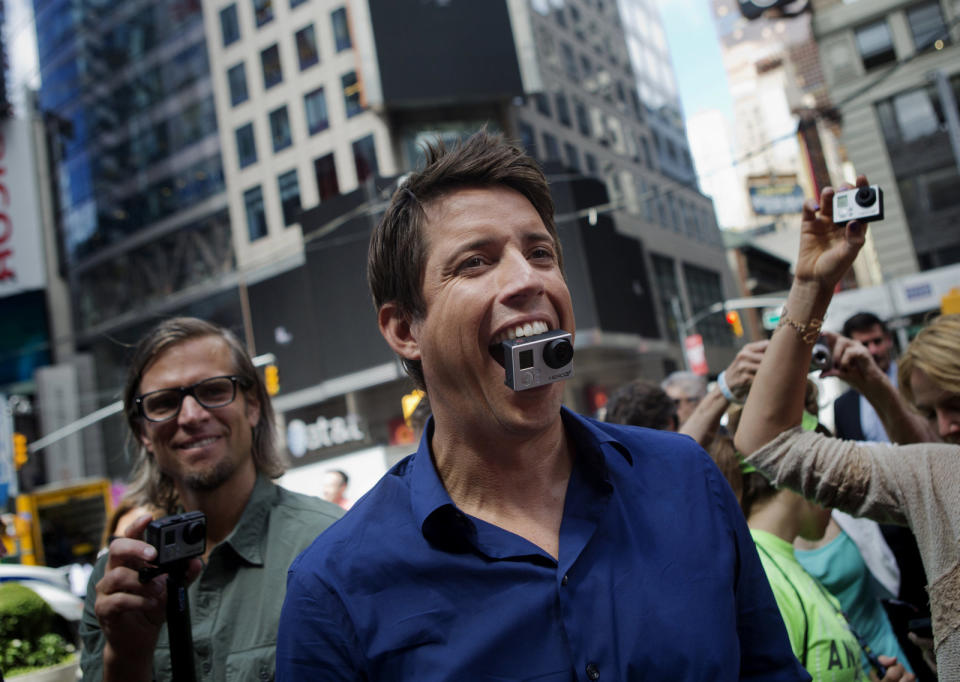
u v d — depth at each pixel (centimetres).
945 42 2375
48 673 255
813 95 3127
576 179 2950
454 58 2797
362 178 2842
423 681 111
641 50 4209
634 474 126
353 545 121
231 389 216
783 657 127
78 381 3519
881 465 156
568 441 130
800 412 169
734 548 126
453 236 119
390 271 129
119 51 3638
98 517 1847
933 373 178
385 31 2775
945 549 146
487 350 116
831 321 2192
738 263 4331
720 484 130
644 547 119
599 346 2850
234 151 3206
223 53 3275
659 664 111
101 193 3641
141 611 150
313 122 2992
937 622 145
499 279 116
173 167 3406
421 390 135
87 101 3753
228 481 212
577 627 111
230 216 3189
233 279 3097
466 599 114
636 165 3753
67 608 775
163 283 3400
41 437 3378
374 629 115
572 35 3584
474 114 2892
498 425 118
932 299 2117
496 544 116
